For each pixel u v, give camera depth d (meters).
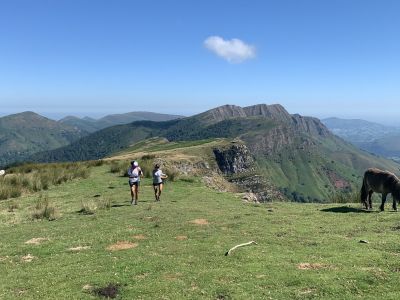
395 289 10.54
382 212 21.05
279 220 19.61
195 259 13.49
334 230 17.16
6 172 40.09
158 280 11.76
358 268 11.88
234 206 24.72
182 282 11.52
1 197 28.48
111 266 13.12
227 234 16.70
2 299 11.16
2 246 16.50
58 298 10.99
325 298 10.13
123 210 23.05
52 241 16.77
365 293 10.40
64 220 21.30
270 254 13.63
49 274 12.88
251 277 11.64
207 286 11.16
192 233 17.06
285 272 11.80
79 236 17.38
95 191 30.70
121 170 39.16
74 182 34.56
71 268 13.26
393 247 13.88
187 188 32.69
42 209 23.02
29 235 18.19
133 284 11.63
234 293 10.65
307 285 10.91
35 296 11.24
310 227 17.89
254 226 18.14
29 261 14.56
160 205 24.50
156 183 26.34
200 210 22.67
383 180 21.48
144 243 15.88
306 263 12.55
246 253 13.73
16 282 12.40
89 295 11.12
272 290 10.73
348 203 26.77
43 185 32.06
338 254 13.26
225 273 11.95
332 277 11.25
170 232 17.39
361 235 16.03
